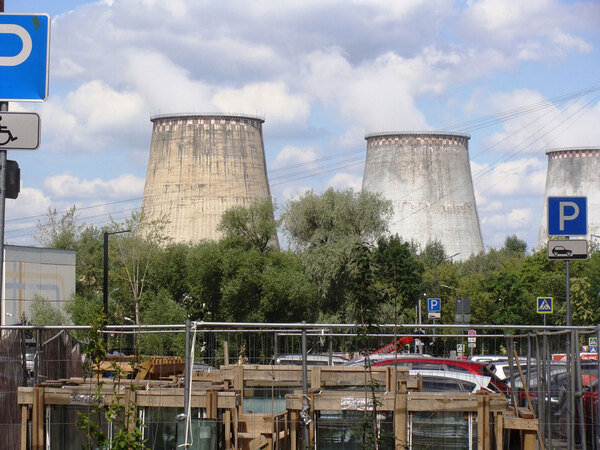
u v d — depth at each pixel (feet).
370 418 31.55
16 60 29.27
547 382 38.91
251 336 52.85
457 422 35.40
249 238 187.83
